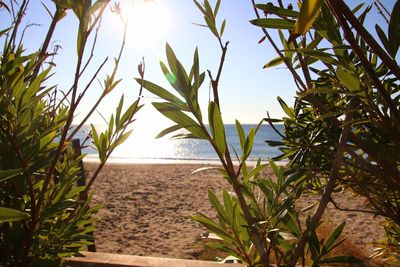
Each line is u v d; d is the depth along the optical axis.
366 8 0.75
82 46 0.79
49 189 1.06
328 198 0.74
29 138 0.98
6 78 0.89
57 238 1.13
